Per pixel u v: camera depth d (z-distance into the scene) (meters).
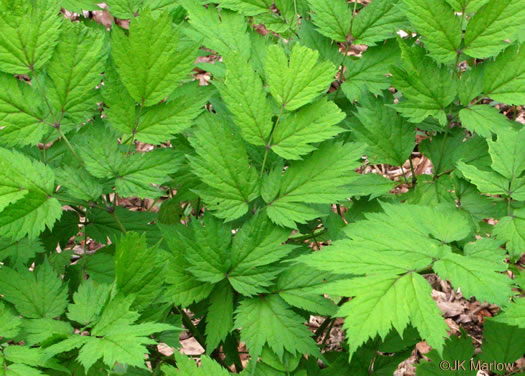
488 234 0.95
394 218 0.84
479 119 0.90
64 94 0.84
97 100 0.86
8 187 0.80
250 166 0.88
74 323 0.87
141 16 0.82
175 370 0.81
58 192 0.92
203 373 0.81
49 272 0.84
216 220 0.86
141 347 0.73
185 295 0.85
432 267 0.80
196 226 0.85
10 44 0.82
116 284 0.77
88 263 0.92
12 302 0.82
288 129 0.86
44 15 0.82
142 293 0.79
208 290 0.86
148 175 0.86
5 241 0.87
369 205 0.93
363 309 0.75
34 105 0.84
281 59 0.85
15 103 0.84
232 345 0.92
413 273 0.78
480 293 0.76
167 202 1.05
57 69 0.84
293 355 0.85
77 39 0.84
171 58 0.84
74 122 0.86
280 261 0.87
